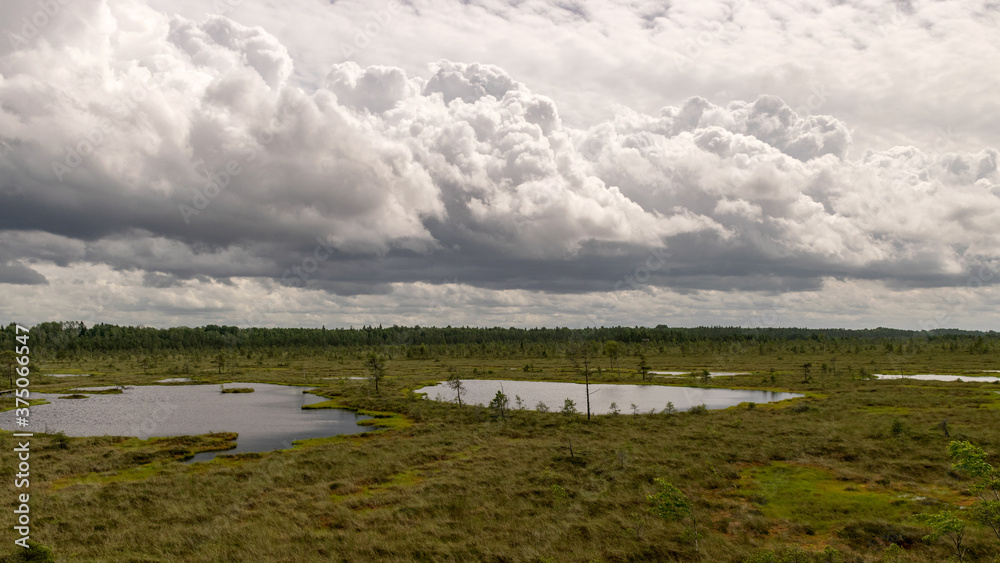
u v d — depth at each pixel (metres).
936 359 178.75
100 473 46.81
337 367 197.75
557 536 28.45
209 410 96.56
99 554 26.31
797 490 36.81
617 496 35.56
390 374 162.50
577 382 138.00
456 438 60.47
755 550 26.14
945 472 38.88
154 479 42.81
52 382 138.75
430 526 30.53
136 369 188.88
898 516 30.55
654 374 155.00
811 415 70.94
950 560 23.80
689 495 35.81
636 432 61.78
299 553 26.47
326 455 51.69
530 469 43.25
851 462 43.81
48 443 59.50
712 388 122.19
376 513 33.31
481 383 138.12
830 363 172.88
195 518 32.66
